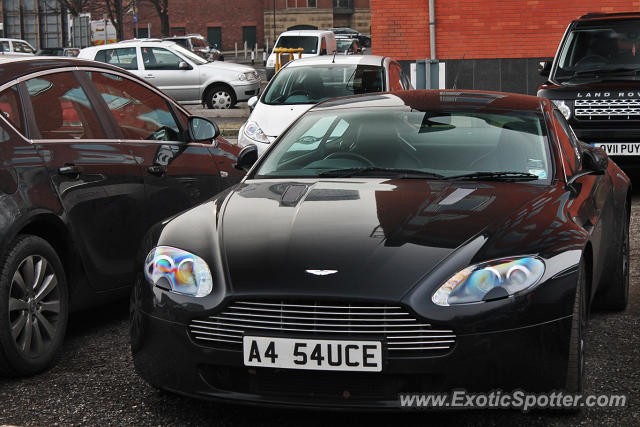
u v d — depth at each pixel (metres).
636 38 11.53
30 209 4.57
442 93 5.70
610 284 5.53
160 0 74.69
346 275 3.61
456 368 3.52
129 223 5.41
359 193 4.40
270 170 4.99
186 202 6.00
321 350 3.53
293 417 3.96
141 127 5.78
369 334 3.53
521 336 3.57
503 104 5.41
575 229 4.04
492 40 18.86
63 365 4.75
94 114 5.37
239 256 3.81
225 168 6.55
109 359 4.84
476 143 4.95
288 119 10.88
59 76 5.20
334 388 3.60
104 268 5.21
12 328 4.40
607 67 11.26
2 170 4.50
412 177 4.70
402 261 3.67
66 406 4.12
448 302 3.53
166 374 3.83
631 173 12.18
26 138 4.76
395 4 19.06
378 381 3.57
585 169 5.02
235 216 4.19
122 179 5.36
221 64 22.95
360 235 3.86
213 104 22.56
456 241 3.78
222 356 3.65
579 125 10.48
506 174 4.70
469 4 18.81
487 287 3.57
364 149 4.99
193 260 3.86
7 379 4.52
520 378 3.59
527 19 18.69
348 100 5.75
